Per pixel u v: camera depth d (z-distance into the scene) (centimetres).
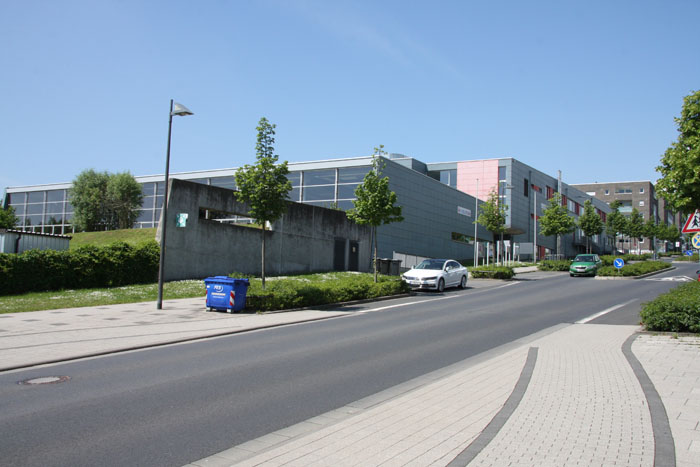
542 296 2195
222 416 602
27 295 1780
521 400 644
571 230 4669
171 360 930
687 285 1422
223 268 2475
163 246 1634
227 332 1247
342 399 677
